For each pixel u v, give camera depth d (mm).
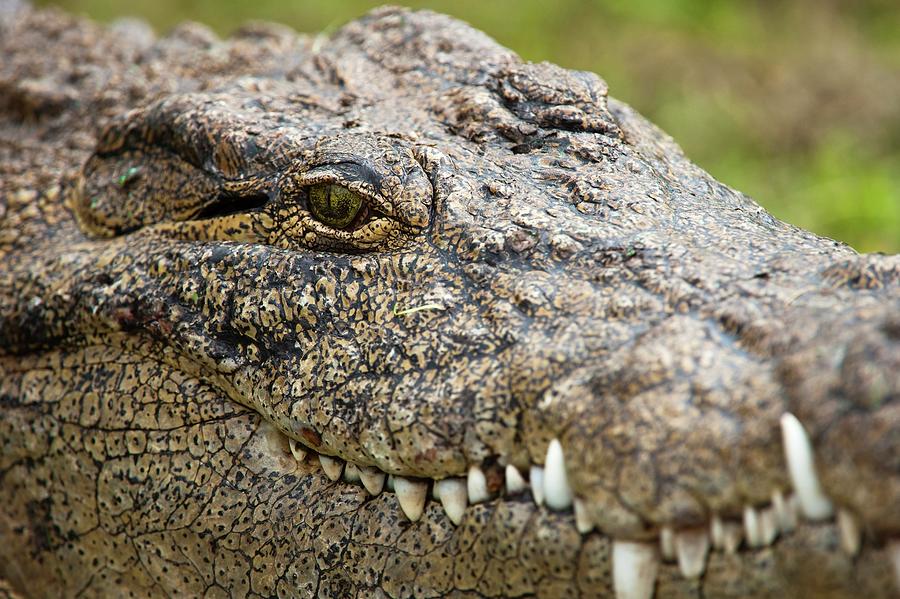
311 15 25750
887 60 25297
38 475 9555
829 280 6773
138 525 8945
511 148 8844
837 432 5742
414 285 7801
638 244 7434
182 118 9125
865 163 21250
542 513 6797
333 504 7992
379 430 7449
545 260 7566
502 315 7336
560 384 6785
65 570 9609
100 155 9938
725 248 7422
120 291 8859
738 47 25625
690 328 6609
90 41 13023
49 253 9758
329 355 7871
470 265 7703
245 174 8742
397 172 8102
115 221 9602
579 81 9461
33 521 9719
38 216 10258
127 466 8914
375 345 7707
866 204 18969
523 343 7133
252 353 8250
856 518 5750
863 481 5645
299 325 8039
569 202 8102
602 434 6426
